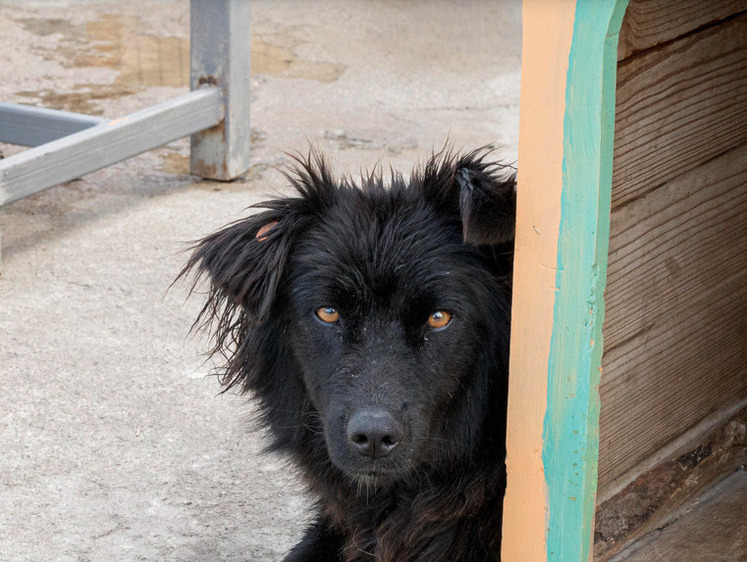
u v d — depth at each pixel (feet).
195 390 4.81
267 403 3.90
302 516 4.16
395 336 3.50
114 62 9.43
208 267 3.66
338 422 3.46
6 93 8.47
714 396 3.87
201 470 4.35
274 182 7.04
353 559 3.95
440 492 3.75
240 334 3.89
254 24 10.68
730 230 3.66
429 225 3.57
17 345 5.06
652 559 3.63
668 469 3.74
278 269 3.51
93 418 4.61
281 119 8.22
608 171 3.09
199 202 6.65
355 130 8.00
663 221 3.39
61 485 4.24
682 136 3.36
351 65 9.58
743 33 3.44
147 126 6.28
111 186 6.89
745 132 3.58
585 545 3.35
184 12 11.00
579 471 3.27
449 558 3.81
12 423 4.55
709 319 3.70
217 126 6.88
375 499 3.84
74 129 6.31
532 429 3.33
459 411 3.65
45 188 5.70
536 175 3.17
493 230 3.29
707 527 3.76
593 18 2.99
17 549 3.94
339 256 3.53
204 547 4.00
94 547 3.96
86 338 5.13
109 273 5.67
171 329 5.22
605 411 3.42
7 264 5.73
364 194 3.69
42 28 10.28
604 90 3.03
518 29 10.78
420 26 10.75
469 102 8.73
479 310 3.56
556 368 3.25
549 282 3.21
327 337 3.55
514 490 3.41
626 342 3.41
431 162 3.69
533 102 3.13
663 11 3.18
